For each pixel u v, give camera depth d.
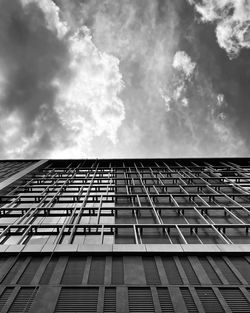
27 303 10.02
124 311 9.76
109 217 19.41
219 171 32.06
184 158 38.09
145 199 22.89
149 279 11.58
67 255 13.29
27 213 19.30
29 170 31.70
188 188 25.80
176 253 13.41
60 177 31.31
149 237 16.28
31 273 11.86
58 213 20.05
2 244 15.12
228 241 15.67
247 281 11.46
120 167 35.50
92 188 26.56
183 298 10.43
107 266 12.43
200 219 18.89
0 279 11.31
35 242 15.47
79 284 11.16
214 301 10.32
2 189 23.41
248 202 22.03
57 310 9.79
